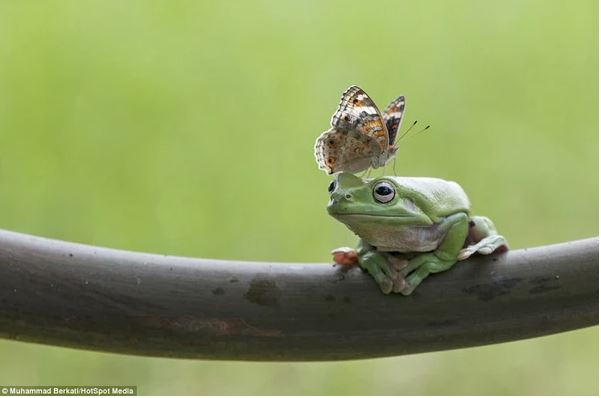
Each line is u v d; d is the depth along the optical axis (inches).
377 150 51.4
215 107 65.7
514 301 49.0
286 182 63.7
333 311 49.0
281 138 64.9
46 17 66.9
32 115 64.1
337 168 51.6
